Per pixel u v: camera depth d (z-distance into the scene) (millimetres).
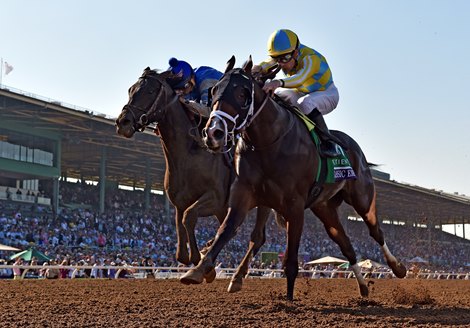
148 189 44312
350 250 8031
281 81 6480
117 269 18672
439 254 60375
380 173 50531
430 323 5051
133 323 4602
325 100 7160
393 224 64562
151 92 7676
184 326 4500
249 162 6207
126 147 39844
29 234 29234
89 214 37188
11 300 6512
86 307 5715
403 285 13586
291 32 7039
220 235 5980
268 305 6051
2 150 34594
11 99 31312
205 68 8383
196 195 7980
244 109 5832
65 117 33656
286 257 6320
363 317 5270
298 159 6246
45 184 38500
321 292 9445
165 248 36062
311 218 52938
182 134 7887
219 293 8195
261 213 7773
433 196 54219
